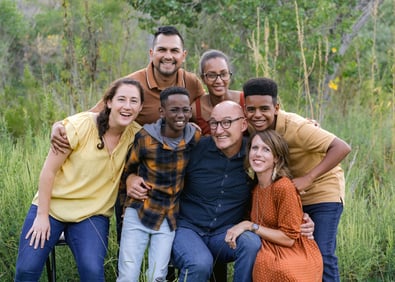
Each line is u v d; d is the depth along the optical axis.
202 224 4.39
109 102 4.34
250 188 4.43
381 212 5.88
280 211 4.21
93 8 9.11
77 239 4.25
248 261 4.13
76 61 7.95
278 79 8.96
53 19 12.22
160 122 4.38
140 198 4.30
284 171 4.28
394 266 5.30
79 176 4.33
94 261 4.11
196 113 4.89
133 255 4.27
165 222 4.33
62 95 8.23
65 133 4.25
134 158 4.36
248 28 9.18
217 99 4.83
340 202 4.52
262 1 8.87
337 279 4.45
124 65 8.89
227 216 4.41
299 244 4.26
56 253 5.08
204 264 4.11
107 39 9.73
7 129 7.40
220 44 10.28
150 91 4.92
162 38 4.85
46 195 4.27
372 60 7.84
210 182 4.38
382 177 6.94
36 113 7.94
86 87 8.38
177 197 4.39
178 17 9.31
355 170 6.83
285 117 4.44
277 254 4.16
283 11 8.73
